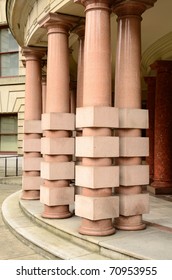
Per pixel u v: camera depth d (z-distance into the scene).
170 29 9.88
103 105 6.39
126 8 6.75
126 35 6.83
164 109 11.59
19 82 19.47
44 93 13.23
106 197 6.36
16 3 9.34
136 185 6.76
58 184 7.89
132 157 6.75
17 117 19.97
